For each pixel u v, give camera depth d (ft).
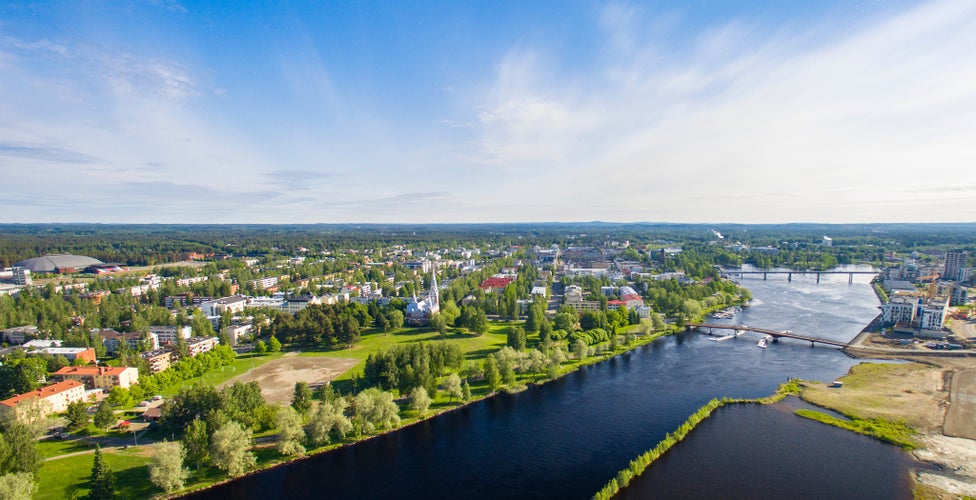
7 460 512.63
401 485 568.82
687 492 541.34
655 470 585.22
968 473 571.69
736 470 583.58
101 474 502.79
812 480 562.66
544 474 588.09
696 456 615.98
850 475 572.10
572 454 632.79
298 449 626.64
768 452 623.77
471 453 638.53
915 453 616.39
